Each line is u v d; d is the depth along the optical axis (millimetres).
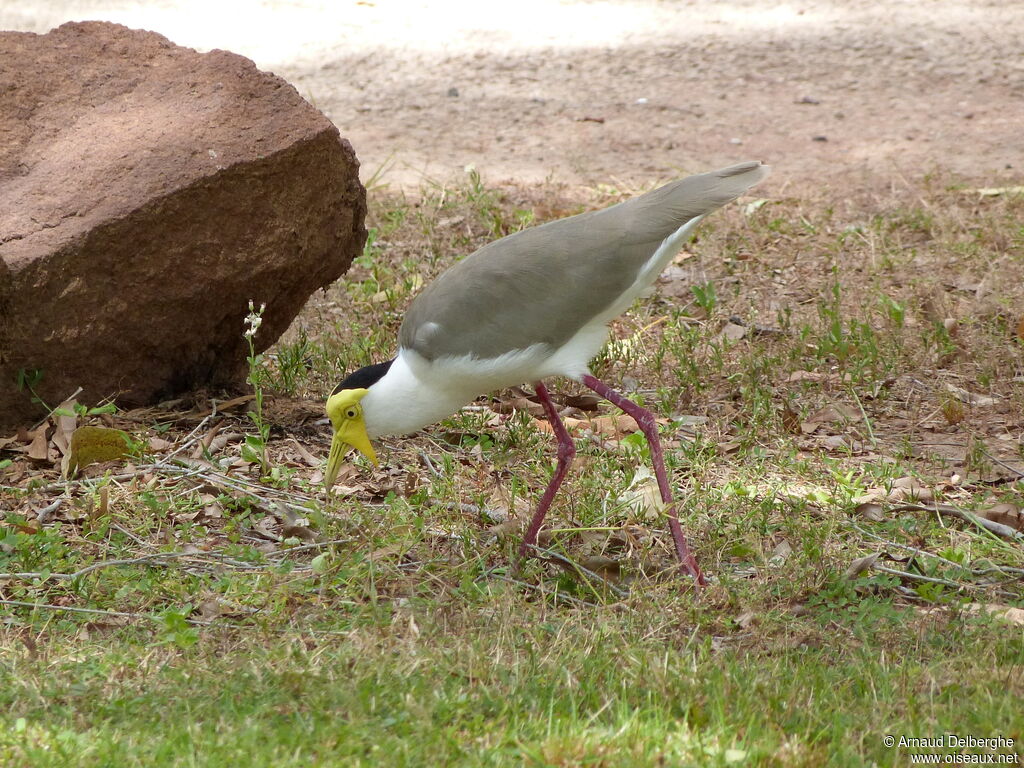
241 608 8758
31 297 10750
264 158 11297
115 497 10414
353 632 8258
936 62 25094
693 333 14305
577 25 27609
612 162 20094
